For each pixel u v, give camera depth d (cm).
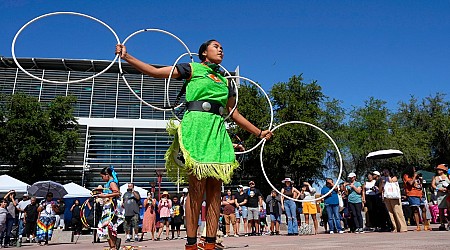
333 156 3656
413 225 1379
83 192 2119
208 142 313
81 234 1884
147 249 681
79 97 4119
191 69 330
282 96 3281
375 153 1427
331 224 1150
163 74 322
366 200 1223
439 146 3891
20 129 2938
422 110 4016
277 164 3216
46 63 4381
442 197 1036
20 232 1376
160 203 1400
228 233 1317
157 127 3934
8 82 4203
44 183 1845
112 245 657
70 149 3288
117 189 662
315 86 3359
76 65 4422
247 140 3073
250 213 1338
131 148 3741
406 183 1077
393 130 3678
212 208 329
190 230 320
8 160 2983
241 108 3247
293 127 3156
